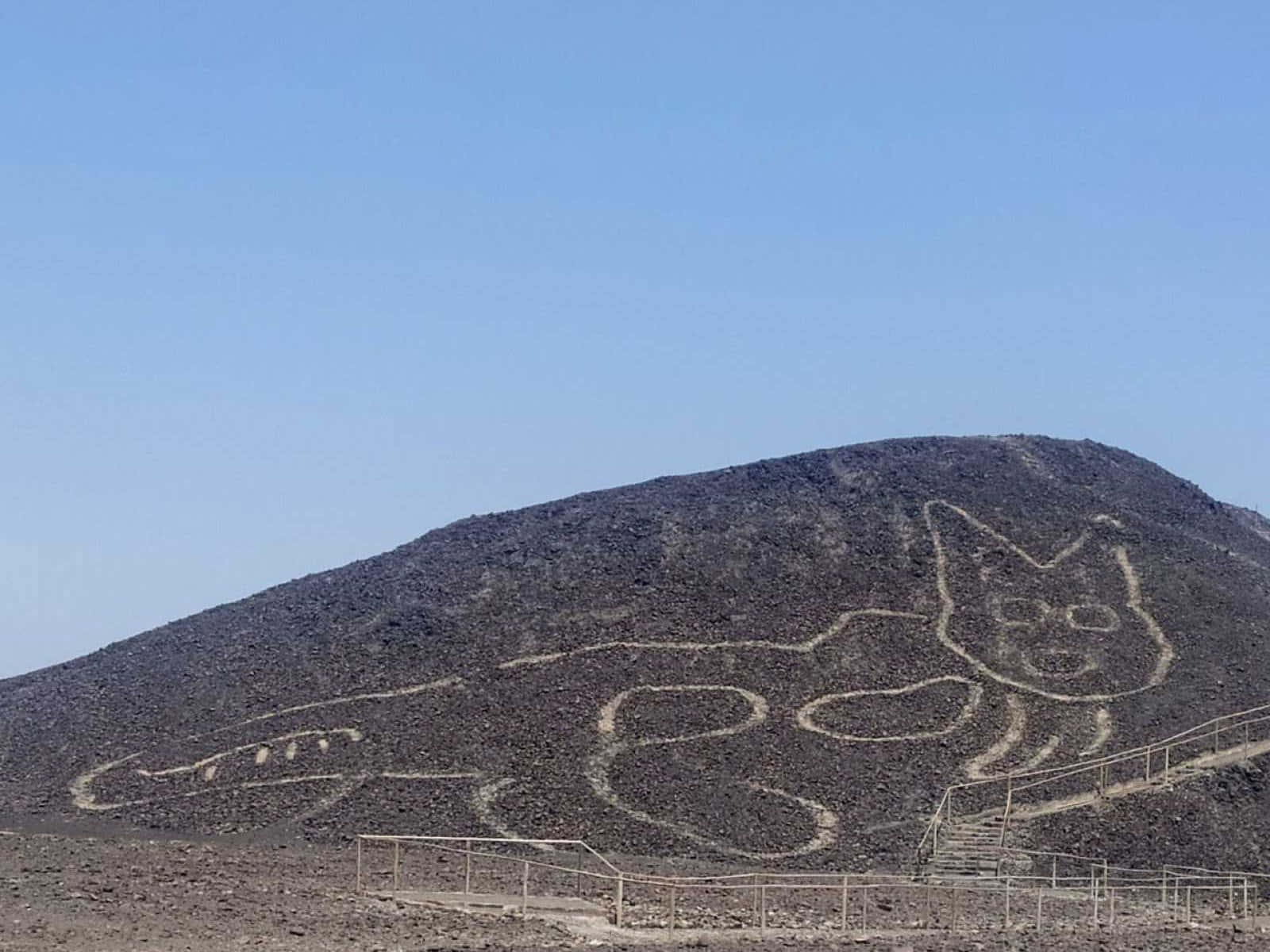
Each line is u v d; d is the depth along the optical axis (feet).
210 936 159.74
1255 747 295.89
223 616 405.80
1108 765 291.99
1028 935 199.41
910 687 319.88
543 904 202.80
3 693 392.27
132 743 330.54
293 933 165.27
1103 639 336.29
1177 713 309.63
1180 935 205.16
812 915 213.66
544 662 335.67
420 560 402.11
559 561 379.55
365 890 204.03
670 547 376.89
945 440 429.38
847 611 346.74
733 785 288.71
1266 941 200.75
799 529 380.37
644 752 299.99
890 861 263.90
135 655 390.21
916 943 185.68
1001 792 285.84
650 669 328.90
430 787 294.46
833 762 295.48
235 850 247.29
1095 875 258.57
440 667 339.98
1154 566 364.58
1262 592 366.63
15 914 166.20
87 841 247.70
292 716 329.72
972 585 354.74
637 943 175.32
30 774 325.42
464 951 159.22
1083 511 388.78
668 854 267.59
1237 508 446.19
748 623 343.87
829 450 426.51
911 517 382.01
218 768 312.09
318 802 293.23
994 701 314.55
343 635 365.61
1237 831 273.75
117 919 167.43
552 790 289.12
